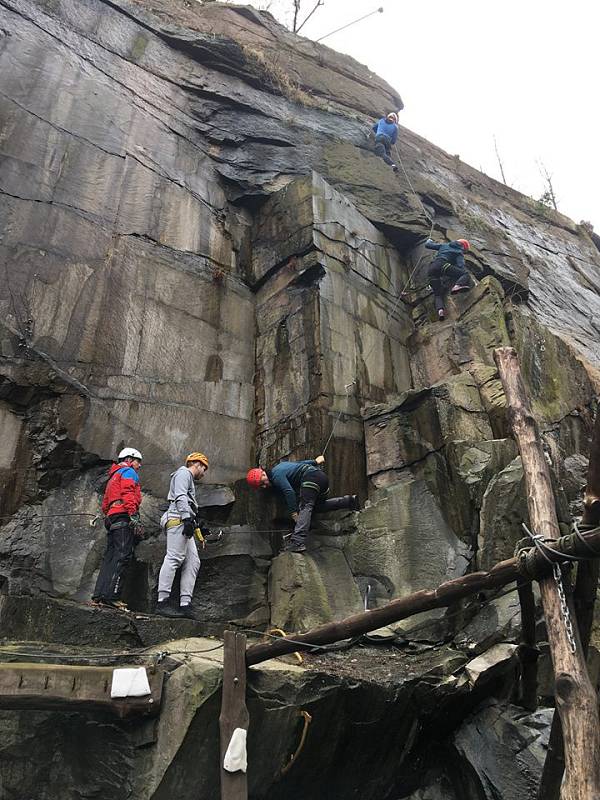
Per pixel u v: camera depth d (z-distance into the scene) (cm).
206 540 711
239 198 1044
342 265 963
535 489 448
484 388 843
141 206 902
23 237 756
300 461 782
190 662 460
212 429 831
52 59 898
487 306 984
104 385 754
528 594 486
